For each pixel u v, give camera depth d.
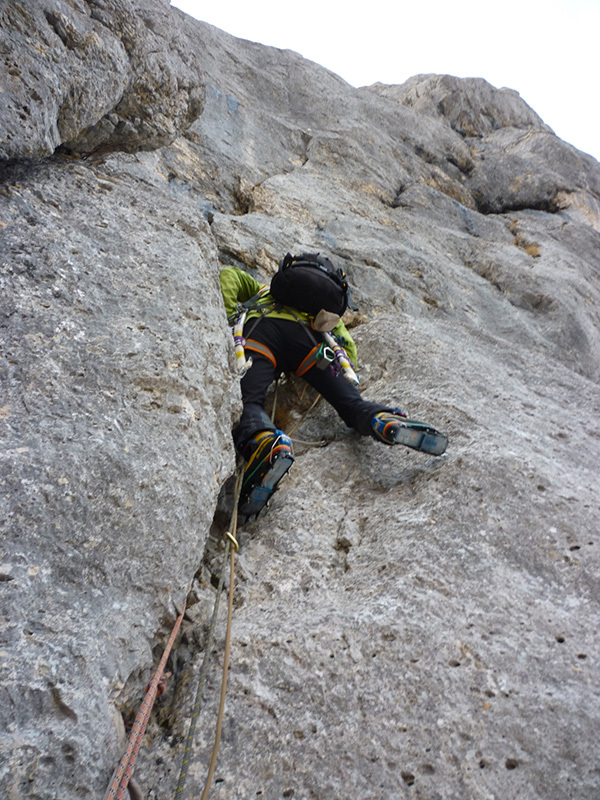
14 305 2.07
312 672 1.81
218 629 2.01
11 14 2.35
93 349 2.11
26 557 1.56
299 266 3.23
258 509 2.56
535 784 1.54
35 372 1.93
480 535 2.30
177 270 2.63
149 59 3.00
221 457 2.30
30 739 1.29
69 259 2.35
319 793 1.53
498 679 1.78
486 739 1.63
